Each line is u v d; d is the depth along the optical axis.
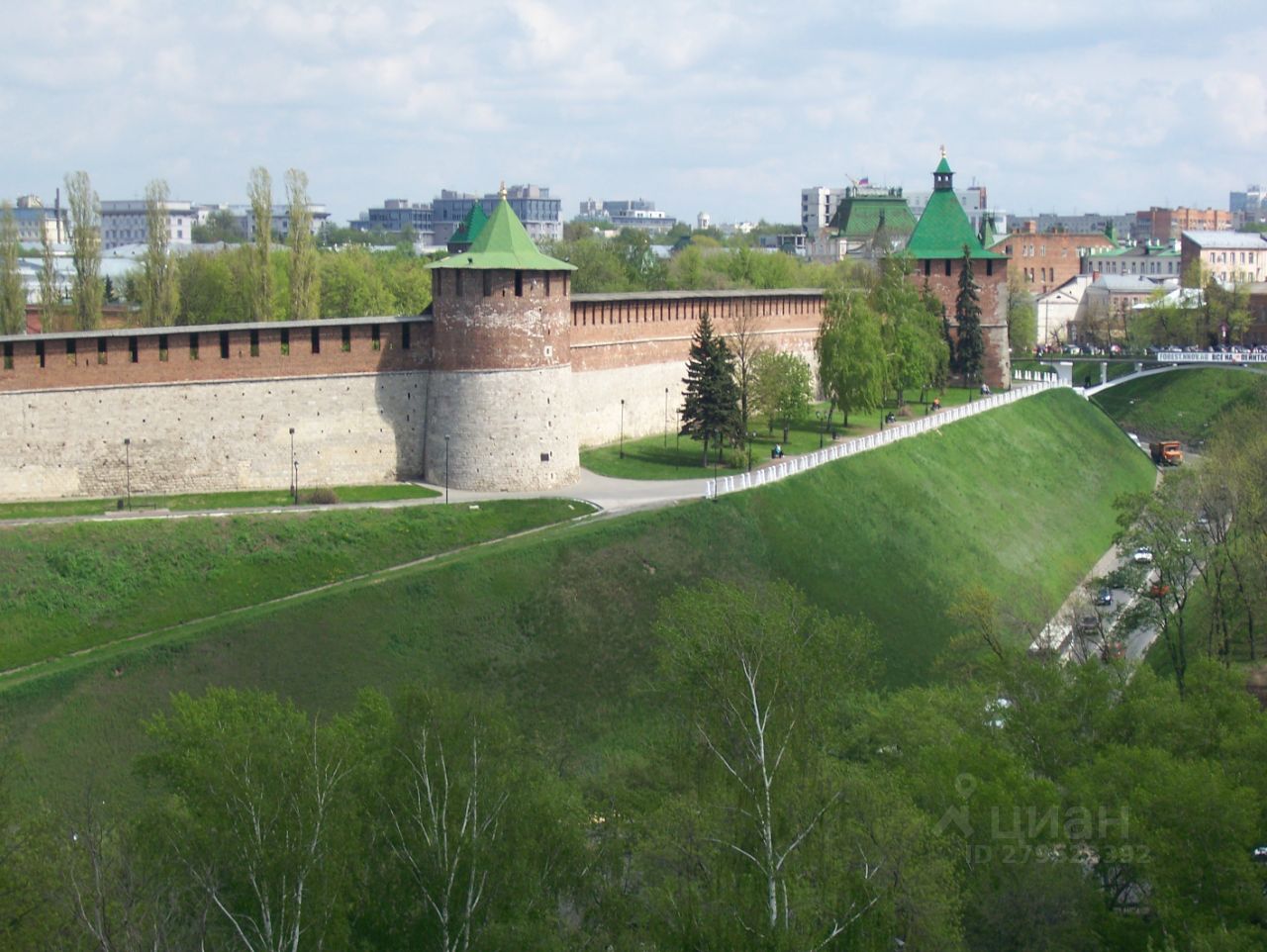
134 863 42.94
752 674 47.88
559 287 96.44
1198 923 49.59
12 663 73.94
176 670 71.50
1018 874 50.69
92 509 86.38
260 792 43.25
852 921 44.34
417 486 95.31
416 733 46.53
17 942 40.12
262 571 81.94
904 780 54.69
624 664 78.06
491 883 44.25
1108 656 71.00
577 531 84.94
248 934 42.59
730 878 44.72
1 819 43.00
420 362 96.75
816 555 92.44
